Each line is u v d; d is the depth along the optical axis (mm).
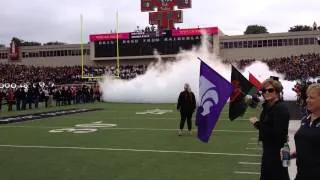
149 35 64688
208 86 7676
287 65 55688
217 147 11984
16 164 9727
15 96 28891
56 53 77500
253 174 8523
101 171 8906
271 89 5086
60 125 18250
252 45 67812
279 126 4922
